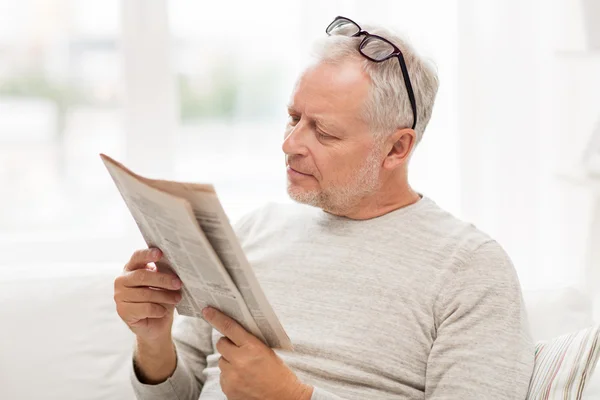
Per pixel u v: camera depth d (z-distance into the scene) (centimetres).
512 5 239
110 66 238
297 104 146
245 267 110
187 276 121
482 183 243
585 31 234
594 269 233
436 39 238
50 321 177
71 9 234
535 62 240
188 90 246
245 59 247
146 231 122
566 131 240
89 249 235
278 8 246
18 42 233
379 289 146
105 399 176
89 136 241
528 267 245
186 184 104
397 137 148
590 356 129
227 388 127
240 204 251
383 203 154
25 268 186
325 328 146
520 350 135
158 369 146
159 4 233
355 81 144
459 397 132
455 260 144
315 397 129
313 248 154
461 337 137
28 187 240
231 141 251
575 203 238
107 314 182
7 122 236
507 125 242
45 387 173
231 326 124
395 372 142
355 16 234
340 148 144
